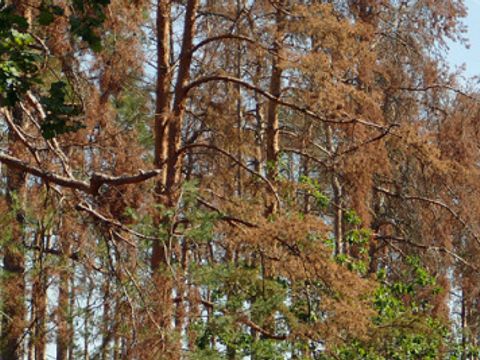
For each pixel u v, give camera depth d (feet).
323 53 68.08
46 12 31.81
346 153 71.46
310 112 68.54
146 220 53.06
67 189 53.72
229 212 63.77
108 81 63.10
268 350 59.47
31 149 46.47
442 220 86.28
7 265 61.00
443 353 73.26
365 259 74.74
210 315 60.29
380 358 63.87
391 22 89.04
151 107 77.46
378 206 92.73
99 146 58.03
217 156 73.61
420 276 73.46
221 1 74.59
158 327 51.21
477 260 86.99
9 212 58.65
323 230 61.36
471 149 85.51
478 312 94.68
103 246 53.01
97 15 31.53
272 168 73.46
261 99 83.76
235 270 60.29
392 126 69.56
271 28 69.31
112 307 52.85
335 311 59.98
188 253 69.26
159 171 35.65
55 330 55.21
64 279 54.80
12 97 30.83
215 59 73.46
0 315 59.00
